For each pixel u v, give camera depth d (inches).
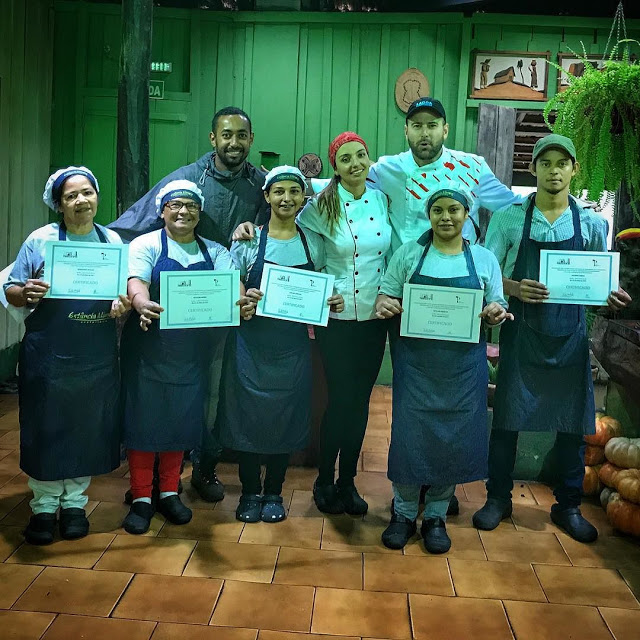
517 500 137.0
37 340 107.9
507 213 119.6
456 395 111.5
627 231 132.9
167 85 223.9
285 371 116.7
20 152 206.2
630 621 96.0
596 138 120.1
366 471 150.6
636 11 213.9
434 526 116.0
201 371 118.2
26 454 109.5
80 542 112.9
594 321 146.1
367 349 121.8
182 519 120.3
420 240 113.8
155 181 226.2
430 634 91.5
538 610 98.0
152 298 113.0
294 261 116.0
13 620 91.1
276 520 122.7
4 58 192.4
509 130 213.9
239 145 127.0
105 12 220.8
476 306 109.5
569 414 119.4
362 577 105.2
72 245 104.5
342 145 115.8
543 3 217.2
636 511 119.6
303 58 221.3
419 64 219.5
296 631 91.1
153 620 92.4
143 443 114.3
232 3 222.4
